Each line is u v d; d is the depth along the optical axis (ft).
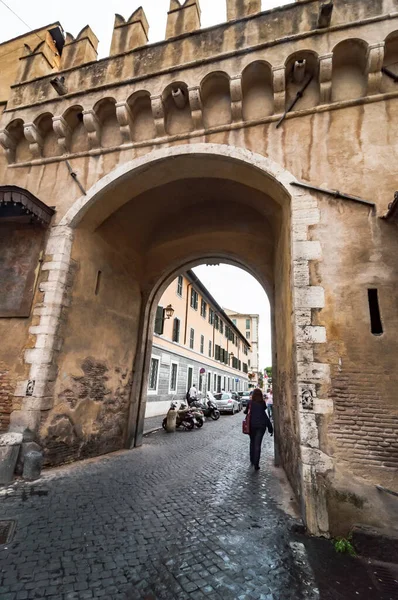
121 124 22.16
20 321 21.12
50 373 20.06
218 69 19.98
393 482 12.08
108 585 8.65
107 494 15.70
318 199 16.75
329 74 17.79
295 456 15.67
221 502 15.24
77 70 25.17
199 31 21.80
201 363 82.69
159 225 32.40
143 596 8.25
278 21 19.99
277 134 18.85
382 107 17.46
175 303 66.59
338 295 14.92
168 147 20.99
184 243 31.24
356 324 14.33
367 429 12.89
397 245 15.03
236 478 19.66
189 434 38.78
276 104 19.04
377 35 17.13
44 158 24.84
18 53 32.65
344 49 17.99
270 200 23.45
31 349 20.08
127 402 29.19
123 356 28.84
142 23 25.32
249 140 19.30
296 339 14.71
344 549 11.05
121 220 27.50
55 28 31.73
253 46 19.45
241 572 9.46
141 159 21.24
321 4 18.81
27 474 17.34
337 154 17.34
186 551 10.55
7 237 23.27
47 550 10.31
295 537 11.85
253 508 14.57
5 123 25.53
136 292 31.63
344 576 9.56
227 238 29.96
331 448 12.94
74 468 20.13
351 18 18.25
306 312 14.94
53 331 20.48
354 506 12.06
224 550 10.70
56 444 20.20
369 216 15.81
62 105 24.02
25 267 22.18
